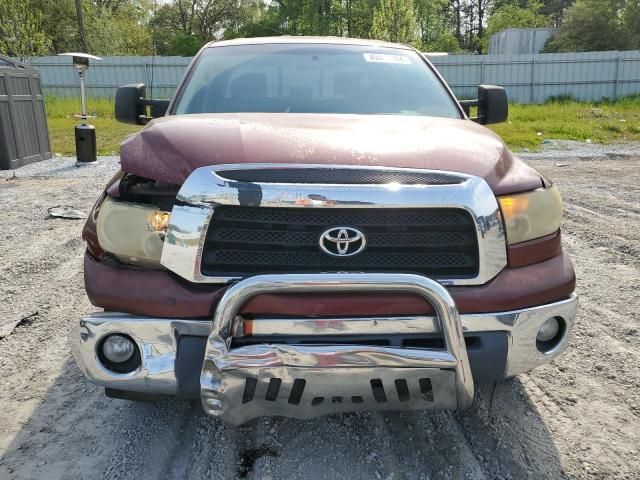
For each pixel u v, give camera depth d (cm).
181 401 274
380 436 248
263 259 200
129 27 4362
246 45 375
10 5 2420
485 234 206
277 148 215
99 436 248
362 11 3756
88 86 2458
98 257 220
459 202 202
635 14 3900
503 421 261
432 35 4238
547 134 1518
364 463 230
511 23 5175
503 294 207
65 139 1353
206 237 199
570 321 226
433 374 195
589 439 248
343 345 191
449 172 210
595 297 413
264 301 192
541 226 223
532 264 220
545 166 1052
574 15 3909
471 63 2470
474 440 246
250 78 339
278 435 248
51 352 326
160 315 200
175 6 4934
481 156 226
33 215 641
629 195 778
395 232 203
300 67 351
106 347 208
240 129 237
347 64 356
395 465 229
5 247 521
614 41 3806
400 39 2378
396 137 237
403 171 206
